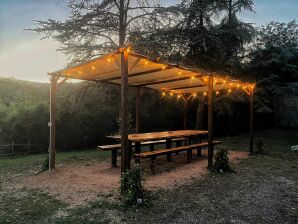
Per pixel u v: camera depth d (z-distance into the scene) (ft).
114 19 35.73
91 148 41.78
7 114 36.55
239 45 42.78
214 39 37.55
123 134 15.42
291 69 46.29
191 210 12.46
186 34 38.19
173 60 38.47
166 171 21.11
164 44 35.70
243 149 35.58
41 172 21.43
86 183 17.47
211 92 23.12
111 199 14.05
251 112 31.65
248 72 46.21
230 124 53.36
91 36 35.78
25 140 36.81
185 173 20.36
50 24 31.76
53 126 22.27
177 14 34.60
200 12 37.06
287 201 13.80
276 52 46.73
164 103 48.19
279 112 53.21
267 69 47.29
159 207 12.87
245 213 12.09
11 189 16.60
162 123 50.60
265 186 16.71
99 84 36.86
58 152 37.22
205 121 54.29
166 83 29.60
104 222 11.10
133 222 11.12
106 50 34.86
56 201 13.97
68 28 32.50
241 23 40.98
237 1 42.45
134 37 35.55
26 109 36.24
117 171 21.48
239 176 19.47
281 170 21.67
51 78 22.34
